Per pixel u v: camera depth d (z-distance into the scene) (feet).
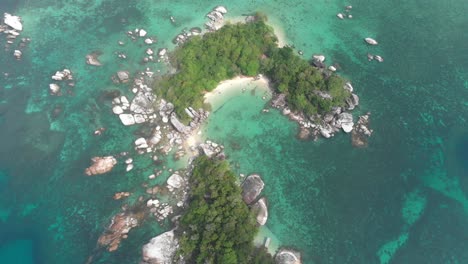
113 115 214.69
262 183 191.01
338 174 199.00
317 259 172.45
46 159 199.93
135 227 176.76
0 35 250.57
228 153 201.57
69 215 181.98
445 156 208.54
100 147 203.00
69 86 227.61
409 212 188.55
